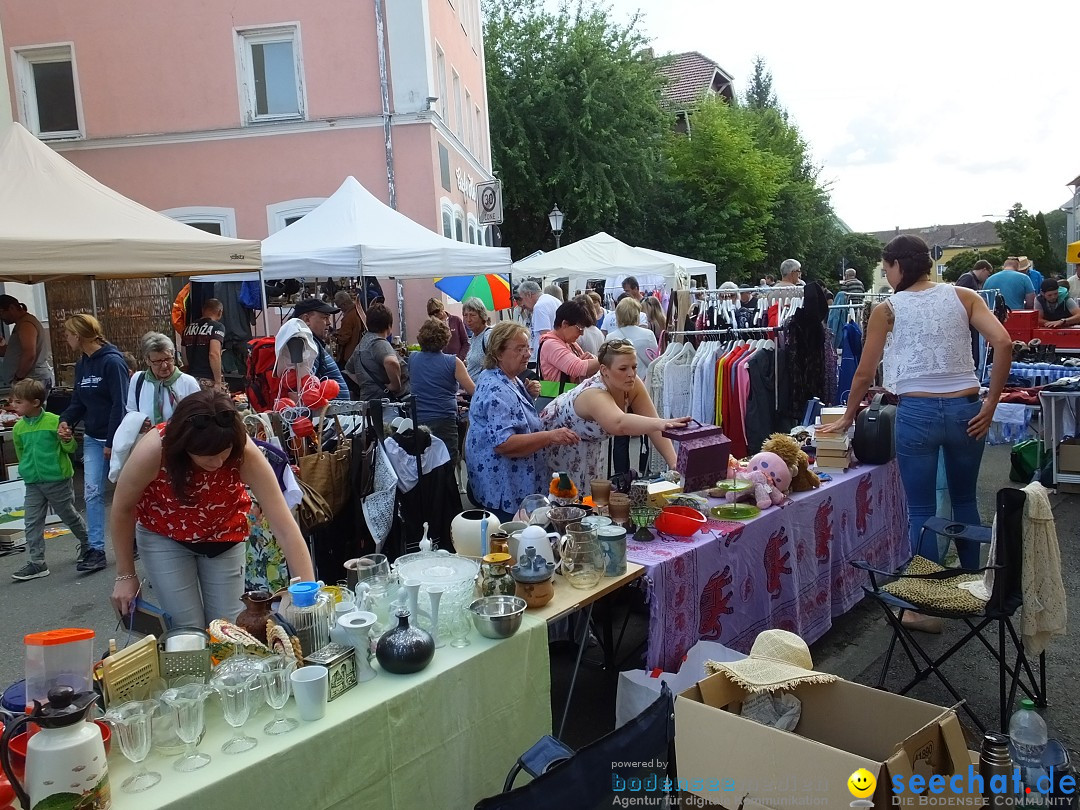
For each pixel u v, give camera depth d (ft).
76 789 4.95
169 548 8.49
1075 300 36.94
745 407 19.03
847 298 23.56
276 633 6.75
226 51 38.19
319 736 5.94
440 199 40.01
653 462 19.61
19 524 20.42
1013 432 23.61
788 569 11.60
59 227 17.16
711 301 25.52
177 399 16.06
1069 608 13.43
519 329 11.78
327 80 38.29
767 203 87.51
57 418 17.29
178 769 5.51
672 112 93.61
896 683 11.23
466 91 53.16
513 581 8.27
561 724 9.18
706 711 6.67
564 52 73.15
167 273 20.97
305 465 12.11
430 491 12.84
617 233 83.87
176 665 6.57
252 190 38.91
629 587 11.18
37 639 5.78
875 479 14.28
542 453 12.05
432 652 6.95
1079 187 91.76
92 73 38.55
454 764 7.07
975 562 12.36
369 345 20.72
